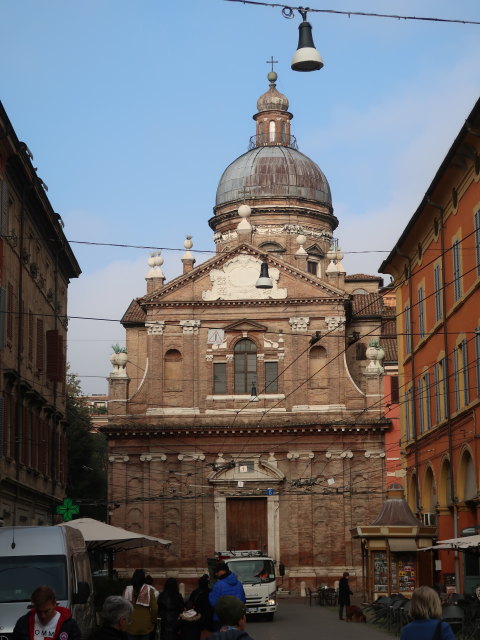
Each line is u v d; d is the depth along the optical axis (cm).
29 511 4678
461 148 3888
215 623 2194
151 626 2372
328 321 7306
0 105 3553
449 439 4359
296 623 4516
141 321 8106
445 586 4500
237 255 7419
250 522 7212
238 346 7369
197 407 7288
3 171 3931
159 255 7500
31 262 4672
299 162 8531
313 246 8338
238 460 7219
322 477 7162
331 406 7225
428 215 4656
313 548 7094
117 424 7269
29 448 4606
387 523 4812
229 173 8606
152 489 7194
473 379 4003
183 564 7100
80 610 2384
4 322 3828
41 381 4956
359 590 6994
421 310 4978
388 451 7188
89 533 3756
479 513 3969
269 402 7275
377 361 7281
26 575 2241
